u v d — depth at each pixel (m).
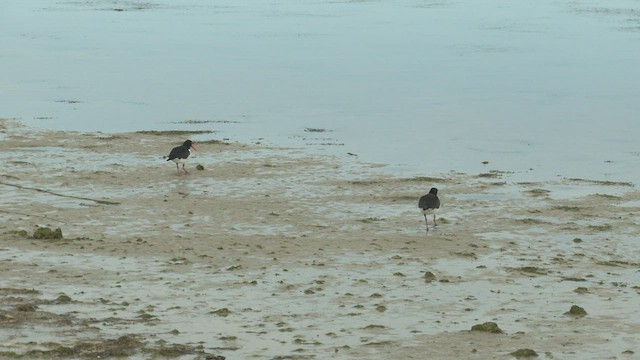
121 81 62.28
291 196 32.59
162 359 16.97
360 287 22.30
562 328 19.25
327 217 29.94
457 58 72.88
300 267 24.05
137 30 93.12
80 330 18.52
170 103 53.69
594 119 48.62
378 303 20.98
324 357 17.25
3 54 75.81
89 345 17.50
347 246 26.39
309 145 41.75
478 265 24.64
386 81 61.69
